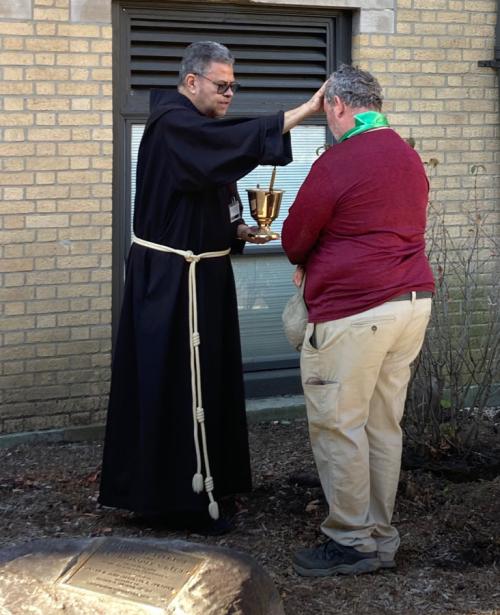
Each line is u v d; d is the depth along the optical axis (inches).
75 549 113.4
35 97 206.1
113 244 220.7
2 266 207.6
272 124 151.8
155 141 160.7
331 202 142.1
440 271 207.5
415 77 237.1
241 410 176.1
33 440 213.6
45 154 208.1
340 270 142.9
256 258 242.5
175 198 162.7
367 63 232.4
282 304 245.9
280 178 240.8
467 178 244.4
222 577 108.7
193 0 217.6
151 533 170.2
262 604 107.9
